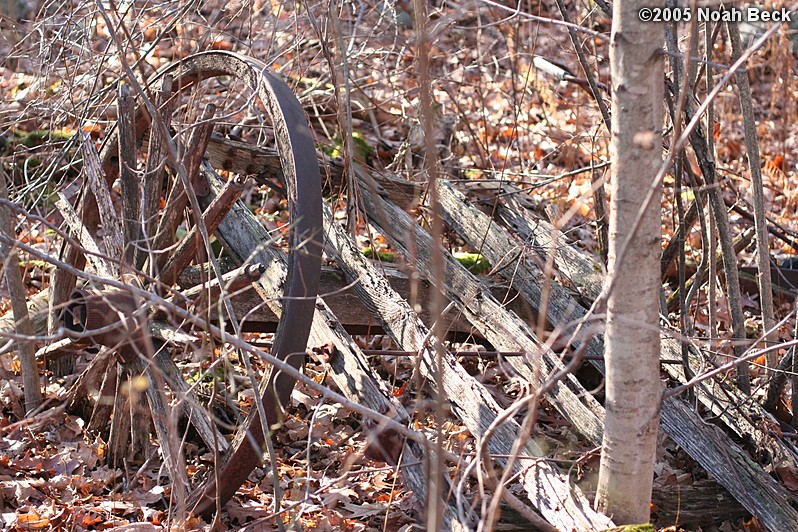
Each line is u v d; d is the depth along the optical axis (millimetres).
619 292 2537
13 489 3576
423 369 3559
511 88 8281
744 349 3830
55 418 4172
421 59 1932
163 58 6727
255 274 3217
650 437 2645
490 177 6426
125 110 3973
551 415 4246
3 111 5648
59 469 3814
